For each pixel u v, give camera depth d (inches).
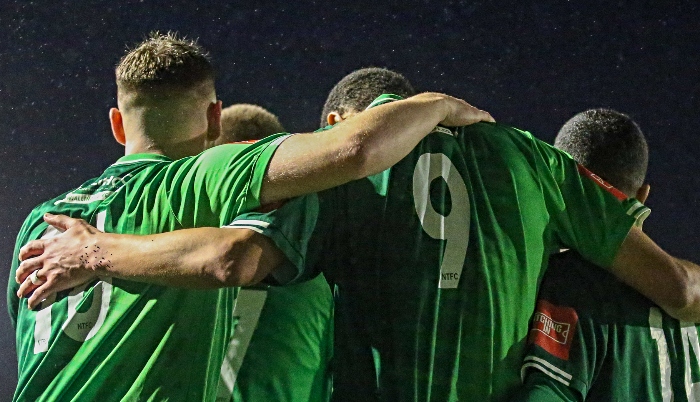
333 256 171.8
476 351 165.5
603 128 216.1
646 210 191.8
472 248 168.1
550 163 187.9
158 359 164.9
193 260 159.6
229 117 259.3
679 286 185.3
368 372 164.2
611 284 190.4
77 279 170.4
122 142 205.2
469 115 180.5
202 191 169.8
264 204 165.6
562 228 187.6
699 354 195.8
